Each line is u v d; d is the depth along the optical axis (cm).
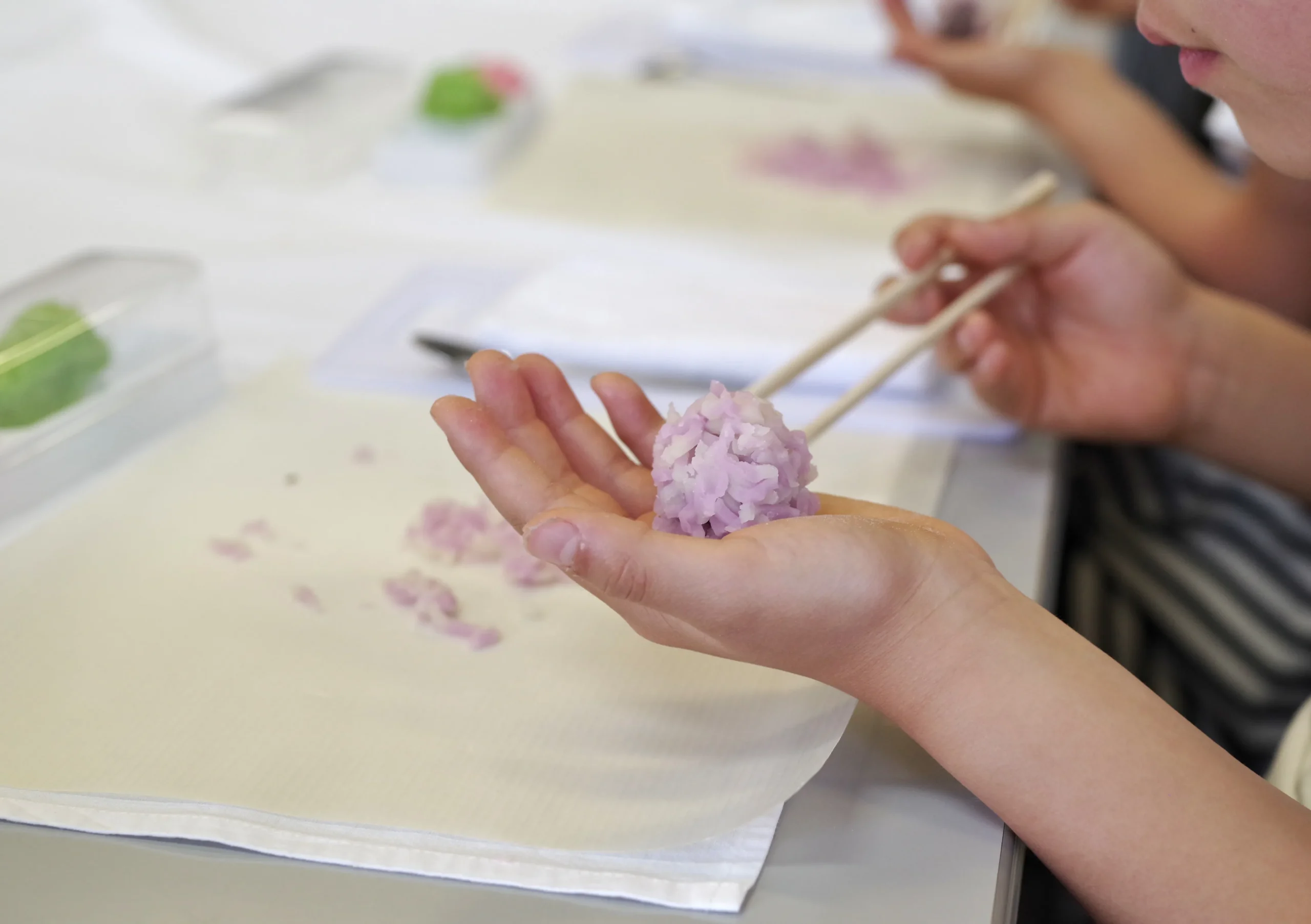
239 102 119
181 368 81
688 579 59
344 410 82
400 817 62
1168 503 101
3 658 67
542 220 106
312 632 69
